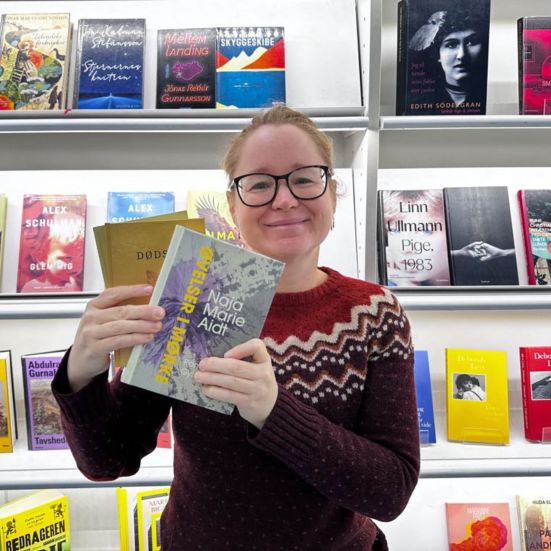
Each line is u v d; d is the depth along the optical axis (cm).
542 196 193
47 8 194
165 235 85
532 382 184
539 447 179
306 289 104
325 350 98
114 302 83
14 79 176
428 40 175
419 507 195
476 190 192
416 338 211
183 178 196
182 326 80
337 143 200
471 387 185
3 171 191
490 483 200
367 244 175
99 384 89
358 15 188
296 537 96
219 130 162
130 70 179
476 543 188
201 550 99
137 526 183
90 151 202
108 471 98
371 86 167
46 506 179
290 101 182
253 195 97
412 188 202
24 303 162
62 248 181
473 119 166
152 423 107
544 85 180
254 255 81
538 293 176
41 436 177
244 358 82
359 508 90
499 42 206
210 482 98
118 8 195
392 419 97
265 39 181
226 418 96
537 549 183
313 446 83
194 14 193
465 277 185
